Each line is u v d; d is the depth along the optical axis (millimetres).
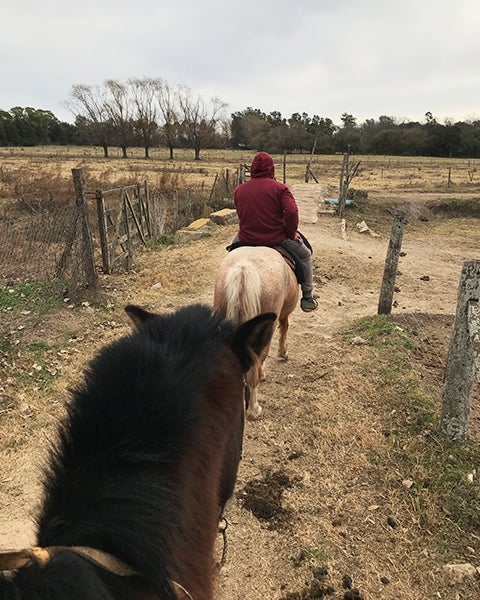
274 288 3941
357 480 3693
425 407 4438
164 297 8203
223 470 1800
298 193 22062
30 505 3500
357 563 2996
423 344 6230
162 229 14250
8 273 8688
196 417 1318
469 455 3840
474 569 2893
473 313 3729
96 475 1080
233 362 1820
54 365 5562
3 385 5039
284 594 2816
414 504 3387
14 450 4082
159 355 1352
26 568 863
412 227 18688
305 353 6059
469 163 52094
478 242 15984
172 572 1111
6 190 20391
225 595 2807
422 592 2799
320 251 12305
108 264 9453
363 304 8430
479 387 3623
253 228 4531
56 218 9328
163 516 1076
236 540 3176
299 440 4215
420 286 10062
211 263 10469
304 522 3318
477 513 3268
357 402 4746
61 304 7426
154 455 1143
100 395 1202
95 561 936
